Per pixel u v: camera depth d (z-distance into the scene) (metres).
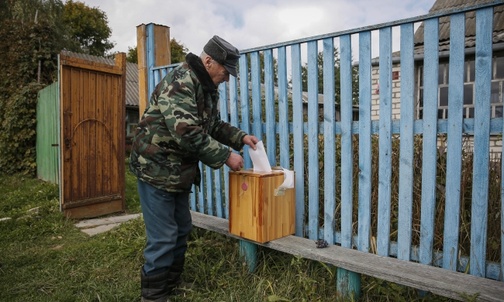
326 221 2.56
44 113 7.21
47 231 4.00
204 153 2.08
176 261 2.48
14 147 7.73
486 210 1.91
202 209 3.51
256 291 2.38
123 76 5.21
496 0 1.78
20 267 2.93
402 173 2.18
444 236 2.06
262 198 2.43
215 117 2.50
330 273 2.38
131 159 2.23
